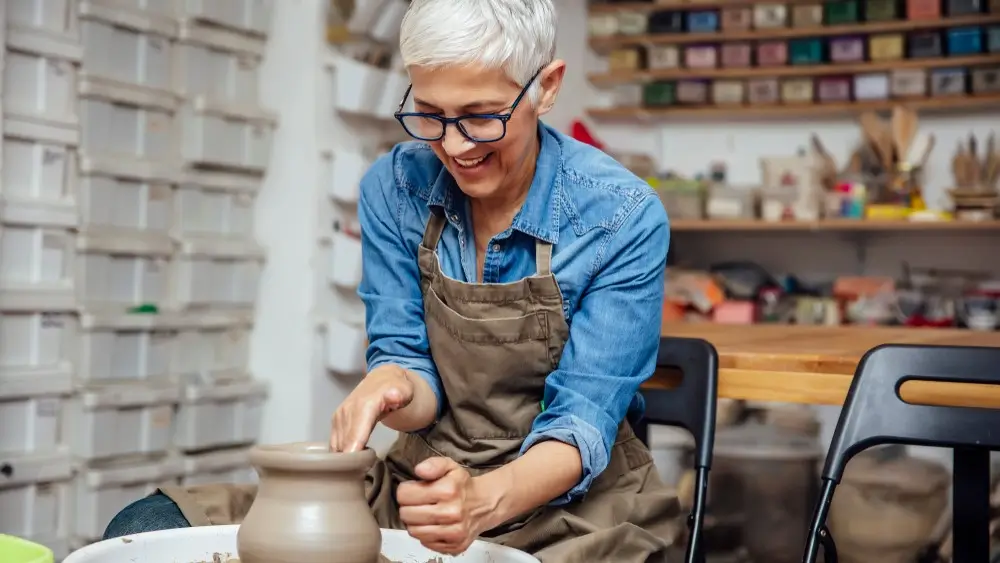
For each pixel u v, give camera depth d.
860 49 4.96
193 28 3.39
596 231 1.47
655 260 1.48
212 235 3.56
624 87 5.43
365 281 1.65
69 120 3.04
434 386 1.56
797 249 5.30
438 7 1.29
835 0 4.96
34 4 2.94
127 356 3.28
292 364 3.66
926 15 4.84
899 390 1.66
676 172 5.55
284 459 1.14
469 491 1.18
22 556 1.07
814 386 1.75
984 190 4.60
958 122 5.08
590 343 1.45
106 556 1.24
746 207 4.92
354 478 1.17
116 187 3.23
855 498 2.13
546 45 1.36
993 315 4.50
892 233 5.16
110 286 3.25
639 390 1.80
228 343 3.63
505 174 1.41
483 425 1.53
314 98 3.63
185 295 3.45
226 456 3.53
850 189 4.76
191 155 3.43
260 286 3.72
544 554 1.38
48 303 3.01
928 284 4.81
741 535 2.32
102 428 3.15
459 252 1.55
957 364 1.48
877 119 4.90
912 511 2.09
